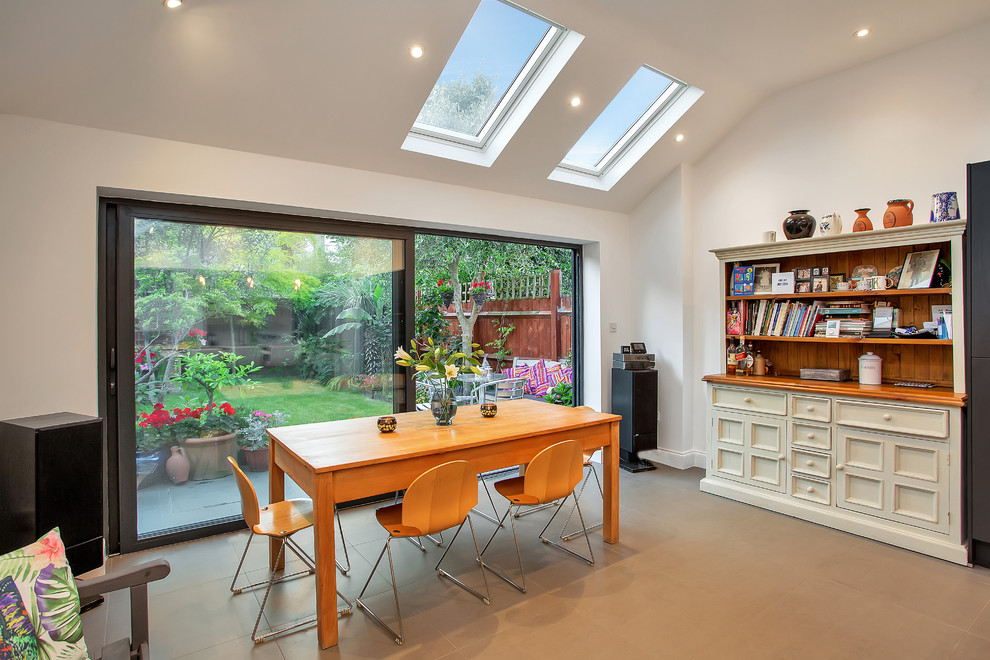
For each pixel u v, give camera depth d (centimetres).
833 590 268
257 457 356
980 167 286
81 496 233
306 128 321
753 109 441
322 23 265
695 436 492
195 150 306
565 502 402
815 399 354
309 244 371
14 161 261
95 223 281
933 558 302
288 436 280
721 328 424
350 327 390
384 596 266
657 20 321
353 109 319
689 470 482
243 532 345
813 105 404
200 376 334
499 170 412
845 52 360
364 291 395
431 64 307
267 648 224
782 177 423
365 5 263
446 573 288
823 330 375
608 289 516
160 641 229
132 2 229
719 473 414
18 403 263
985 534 285
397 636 229
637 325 527
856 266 377
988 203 283
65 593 151
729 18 318
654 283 508
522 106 379
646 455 523
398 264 411
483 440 272
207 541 330
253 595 267
